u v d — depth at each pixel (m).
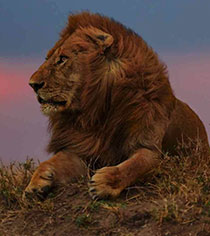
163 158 10.23
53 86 9.93
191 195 8.73
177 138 10.82
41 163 9.86
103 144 10.06
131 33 10.59
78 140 10.19
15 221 9.09
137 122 9.81
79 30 10.28
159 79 10.26
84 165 10.15
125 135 9.89
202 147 10.84
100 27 10.38
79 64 9.98
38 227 8.84
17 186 10.05
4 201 9.73
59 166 9.90
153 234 8.06
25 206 9.30
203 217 8.20
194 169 9.96
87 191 9.42
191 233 7.93
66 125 10.34
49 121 10.74
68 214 8.95
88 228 8.51
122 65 9.96
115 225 8.45
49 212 9.09
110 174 9.12
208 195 8.73
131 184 9.38
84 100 9.95
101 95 9.95
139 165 9.47
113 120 9.92
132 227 8.35
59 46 10.33
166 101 10.34
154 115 9.97
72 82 9.98
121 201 9.08
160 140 10.01
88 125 10.09
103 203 8.90
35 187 9.40
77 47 10.04
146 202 8.95
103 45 9.96
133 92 9.84
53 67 10.00
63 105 10.02
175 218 8.22
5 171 10.47
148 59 10.30
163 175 9.73
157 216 8.28
